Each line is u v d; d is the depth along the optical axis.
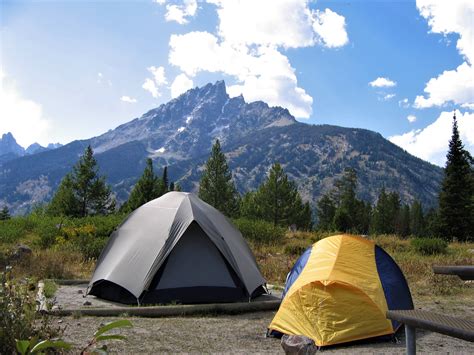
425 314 3.77
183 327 7.33
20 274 11.13
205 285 9.16
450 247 22.38
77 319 7.56
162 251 9.02
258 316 8.48
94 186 38.41
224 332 7.13
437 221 42.69
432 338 6.98
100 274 9.45
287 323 6.99
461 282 11.62
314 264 7.59
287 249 17.62
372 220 84.75
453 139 42.66
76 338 6.23
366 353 6.09
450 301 9.89
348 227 52.28
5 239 17.70
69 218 26.91
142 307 8.27
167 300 8.88
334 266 7.33
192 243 9.40
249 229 21.00
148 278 8.77
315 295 7.04
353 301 6.90
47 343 3.70
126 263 9.18
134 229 9.82
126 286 8.84
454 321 3.47
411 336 3.71
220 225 9.91
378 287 7.16
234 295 9.30
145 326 7.28
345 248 7.72
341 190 85.69
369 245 7.90
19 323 4.96
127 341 6.30
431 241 18.97
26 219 24.92
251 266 9.92
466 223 41.34
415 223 93.31
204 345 6.32
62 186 39.12
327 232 26.41
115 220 22.50
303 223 57.66
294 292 7.20
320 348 6.52
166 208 9.84
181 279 9.07
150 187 40.00
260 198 49.44
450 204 42.12
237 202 52.12
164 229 9.33
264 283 10.19
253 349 6.17
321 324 6.78
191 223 9.47
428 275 12.34
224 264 9.45
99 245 14.52
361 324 6.78
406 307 7.30
